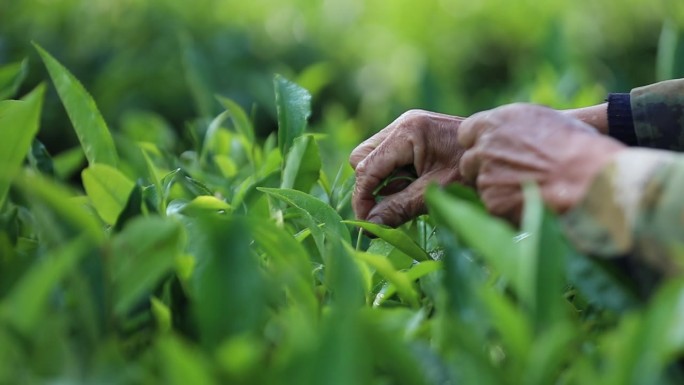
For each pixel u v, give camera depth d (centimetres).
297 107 172
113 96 417
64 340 96
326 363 87
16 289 109
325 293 134
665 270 111
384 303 137
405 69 523
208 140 209
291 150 165
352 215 184
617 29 525
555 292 103
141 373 98
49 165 162
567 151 123
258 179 173
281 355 96
